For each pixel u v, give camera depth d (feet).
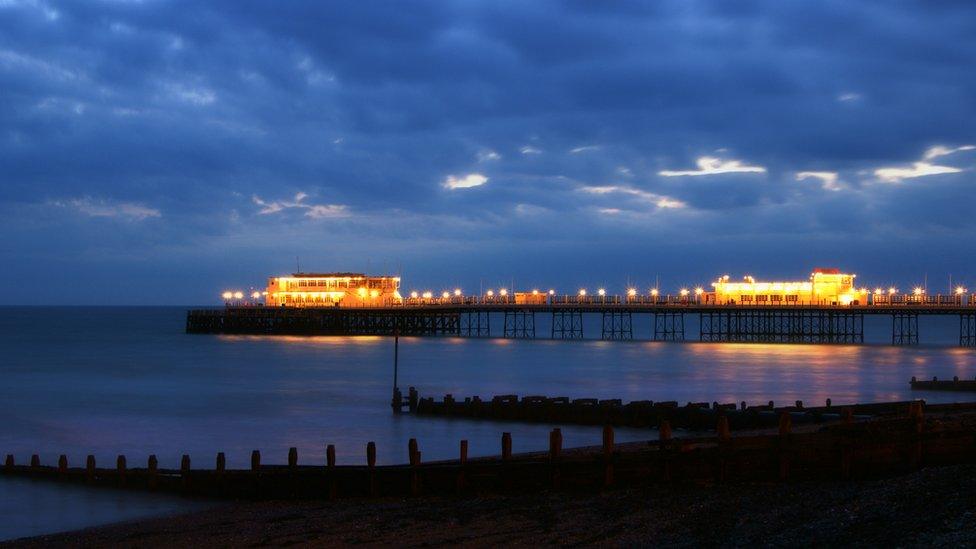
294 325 599.57
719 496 98.68
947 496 85.76
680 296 525.75
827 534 80.69
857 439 102.53
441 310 586.45
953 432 103.60
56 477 138.31
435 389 278.87
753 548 79.82
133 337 585.63
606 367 352.69
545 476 109.91
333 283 638.53
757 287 517.14
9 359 393.29
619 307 517.96
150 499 125.49
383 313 607.37
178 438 183.83
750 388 273.33
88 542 102.63
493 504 104.99
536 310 545.03
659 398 250.37
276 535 98.94
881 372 324.80
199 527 106.01
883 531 79.05
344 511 107.96
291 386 284.41
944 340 646.74
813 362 369.91
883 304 474.90
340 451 167.02
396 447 170.91
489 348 472.85
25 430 195.83
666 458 106.22
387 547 90.99
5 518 116.88
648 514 94.58
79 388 279.28
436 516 101.60
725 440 105.09
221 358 399.03
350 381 300.40
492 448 167.84
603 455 107.96
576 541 88.07
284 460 158.40
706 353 428.15
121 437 185.88
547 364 366.84
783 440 103.65
